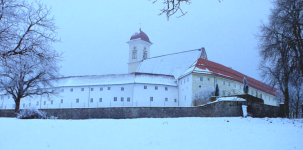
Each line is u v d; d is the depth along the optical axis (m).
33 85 47.06
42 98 66.56
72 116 41.69
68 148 15.53
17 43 15.78
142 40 102.31
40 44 16.45
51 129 20.88
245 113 32.50
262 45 35.22
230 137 17.75
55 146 16.00
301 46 30.05
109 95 59.50
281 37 32.50
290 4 31.12
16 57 15.71
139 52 101.81
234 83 62.25
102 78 63.38
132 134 18.97
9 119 29.84
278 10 32.62
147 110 36.84
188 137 17.84
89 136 18.41
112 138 17.77
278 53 32.72
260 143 15.70
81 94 62.28
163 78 62.28
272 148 14.30
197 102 52.69
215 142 16.20
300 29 30.45
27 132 19.80
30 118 32.09
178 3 8.25
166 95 59.78
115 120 27.70
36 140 17.42
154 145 15.82
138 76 60.03
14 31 15.74
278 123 27.30
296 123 27.94
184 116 35.16
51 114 43.53
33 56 16.06
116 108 38.59
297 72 30.50
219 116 33.06
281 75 32.50
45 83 45.53
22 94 46.59
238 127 22.47
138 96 57.16
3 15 15.23
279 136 18.11
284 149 13.99
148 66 84.50
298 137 17.67
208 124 24.11
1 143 16.81
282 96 56.56
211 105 33.81
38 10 16.92
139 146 15.66
